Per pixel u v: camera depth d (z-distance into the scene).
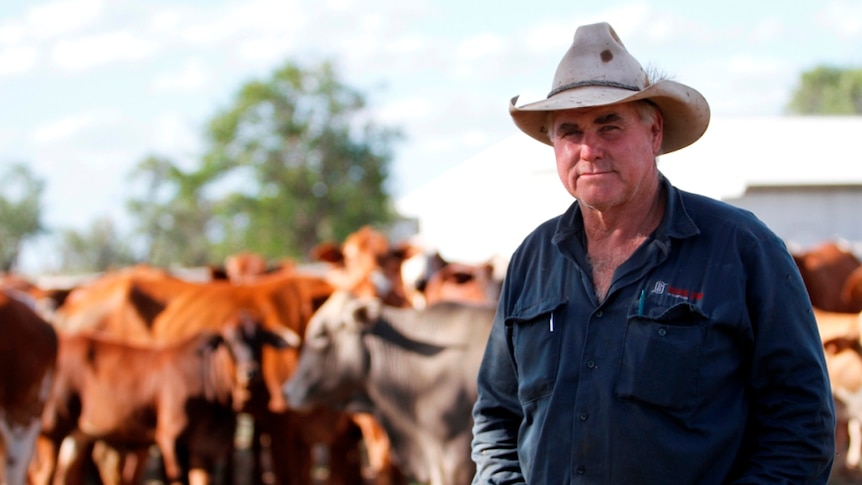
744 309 2.75
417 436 6.67
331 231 50.00
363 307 6.67
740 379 2.79
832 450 2.75
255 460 9.53
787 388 2.72
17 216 60.25
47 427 8.85
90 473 9.73
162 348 8.84
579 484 2.80
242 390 8.34
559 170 2.97
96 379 8.81
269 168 50.53
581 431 2.81
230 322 8.62
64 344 8.93
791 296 2.76
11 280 13.27
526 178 18.50
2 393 7.79
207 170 51.34
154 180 61.34
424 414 6.57
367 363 6.70
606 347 2.82
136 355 8.86
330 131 51.06
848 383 7.90
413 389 6.60
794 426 2.69
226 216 51.12
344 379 6.76
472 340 6.55
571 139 2.93
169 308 9.88
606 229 2.97
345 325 6.73
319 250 11.61
